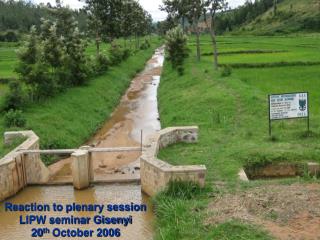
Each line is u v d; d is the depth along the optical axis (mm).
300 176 15352
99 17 49000
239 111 23797
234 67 43062
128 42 104500
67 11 36344
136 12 73688
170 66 51938
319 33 106438
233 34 123438
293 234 9992
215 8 39594
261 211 11391
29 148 16906
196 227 10953
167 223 11766
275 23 126875
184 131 18812
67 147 21531
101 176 17781
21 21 123250
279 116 18547
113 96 36594
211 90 29609
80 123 25766
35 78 27094
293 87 30547
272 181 13969
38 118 23531
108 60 44969
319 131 19047
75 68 34500
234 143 18312
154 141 17141
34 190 16125
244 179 14477
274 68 41656
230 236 10125
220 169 15508
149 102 35875
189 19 51812
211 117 23250
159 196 13461
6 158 15648
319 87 30281
